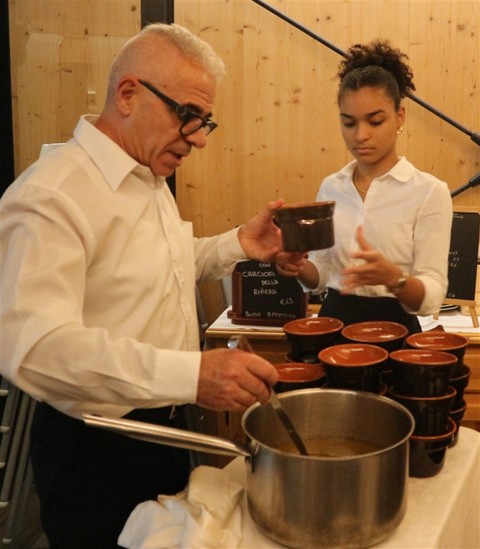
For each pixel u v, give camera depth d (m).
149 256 1.38
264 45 3.26
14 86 3.40
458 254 2.65
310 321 1.57
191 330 1.50
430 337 1.47
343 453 1.23
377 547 1.07
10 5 3.33
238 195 3.41
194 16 3.27
